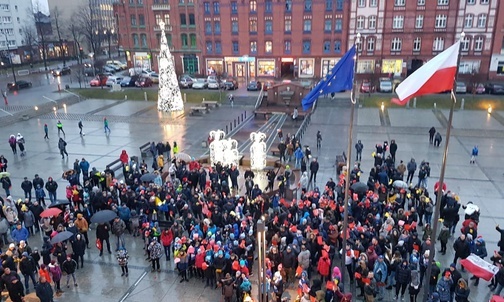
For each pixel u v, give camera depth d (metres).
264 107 45.81
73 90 55.66
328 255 15.25
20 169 28.19
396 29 57.22
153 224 17.81
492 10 53.53
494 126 37.19
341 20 58.78
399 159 28.88
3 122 41.12
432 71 11.63
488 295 14.79
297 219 18.55
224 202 19.16
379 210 18.25
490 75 55.94
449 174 26.09
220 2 61.84
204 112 44.09
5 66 83.25
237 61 64.56
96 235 18.48
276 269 15.45
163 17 66.19
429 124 38.19
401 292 14.55
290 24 60.62
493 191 23.50
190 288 15.59
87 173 25.03
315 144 32.84
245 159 28.42
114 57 99.75
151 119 42.00
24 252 15.38
